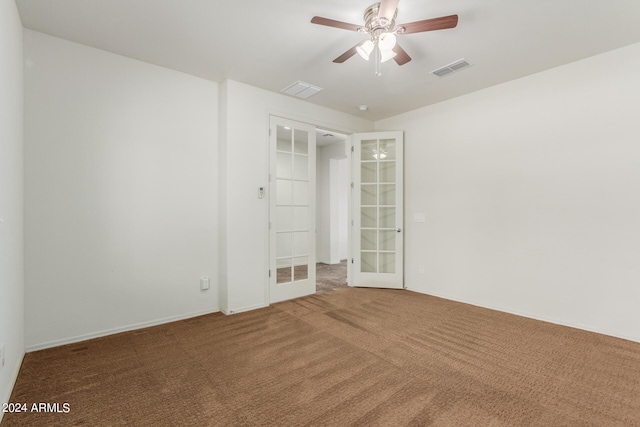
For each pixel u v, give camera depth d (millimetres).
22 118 2410
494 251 3658
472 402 1877
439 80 3494
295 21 2416
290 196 4090
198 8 2260
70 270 2701
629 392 1980
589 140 2980
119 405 1843
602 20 2391
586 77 2994
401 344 2695
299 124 4141
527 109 3381
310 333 2939
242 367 2295
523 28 2494
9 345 1947
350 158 4840
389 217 4762
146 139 3100
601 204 2918
